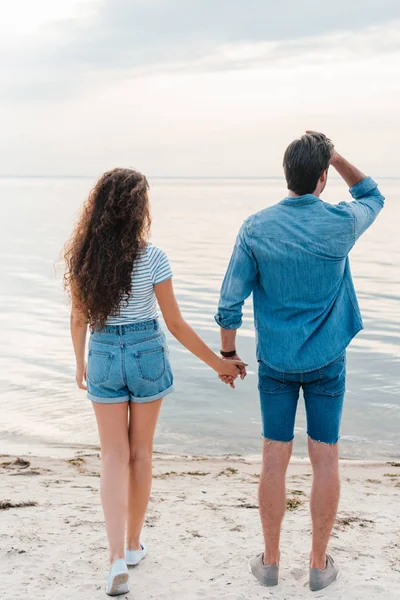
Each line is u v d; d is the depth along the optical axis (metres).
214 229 43.16
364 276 22.36
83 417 8.13
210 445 7.20
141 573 3.29
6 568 3.31
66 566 3.35
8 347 12.16
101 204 3.04
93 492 4.98
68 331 13.77
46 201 102.25
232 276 3.07
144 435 3.16
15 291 19.36
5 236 38.94
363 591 3.09
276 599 3.02
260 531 3.92
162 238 36.59
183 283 20.70
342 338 3.04
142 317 3.04
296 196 3.05
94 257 3.00
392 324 14.27
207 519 4.18
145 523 4.08
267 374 3.08
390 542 3.78
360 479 5.86
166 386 3.13
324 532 3.06
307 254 2.95
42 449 6.94
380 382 9.67
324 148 3.00
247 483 5.57
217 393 9.08
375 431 7.65
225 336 3.18
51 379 9.92
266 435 3.12
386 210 75.94
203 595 3.05
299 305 3.00
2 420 7.96
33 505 4.50
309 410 3.08
